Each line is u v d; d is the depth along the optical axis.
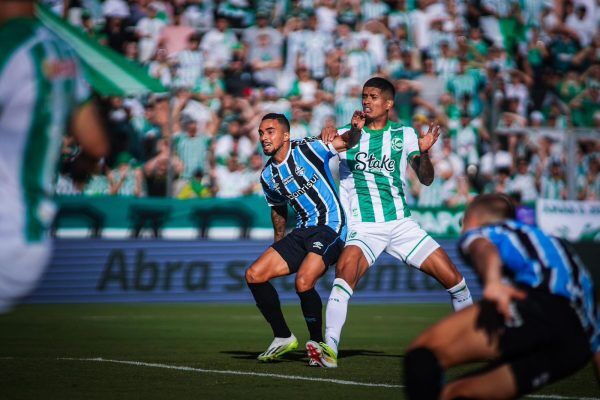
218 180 54.88
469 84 62.28
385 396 21.06
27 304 50.00
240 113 57.22
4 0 12.23
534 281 14.46
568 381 24.06
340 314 26.81
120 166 53.03
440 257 28.41
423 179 28.61
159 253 52.00
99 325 40.00
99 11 62.31
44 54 12.07
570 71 70.75
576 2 73.69
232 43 62.56
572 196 55.91
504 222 15.19
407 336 36.41
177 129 54.75
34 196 12.41
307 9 67.38
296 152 27.77
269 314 27.66
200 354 29.67
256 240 53.34
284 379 23.80
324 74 62.62
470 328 14.39
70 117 12.51
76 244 50.69
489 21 70.69
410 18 67.44
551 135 56.28
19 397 20.91
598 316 15.02
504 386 14.11
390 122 29.00
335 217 28.02
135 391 21.78
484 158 58.06
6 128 12.02
